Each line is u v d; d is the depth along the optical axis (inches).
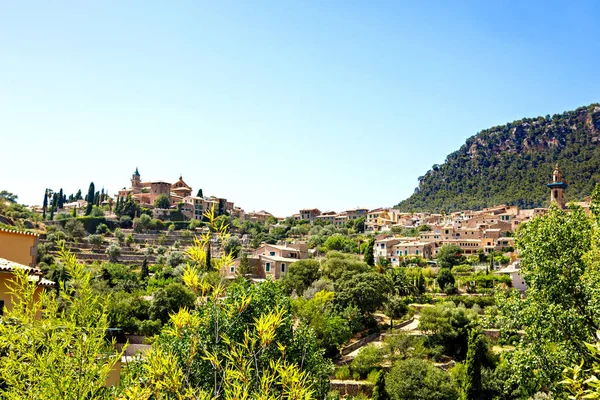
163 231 6392.7
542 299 973.8
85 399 323.6
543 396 1552.7
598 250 959.6
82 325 346.6
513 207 7145.7
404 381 1871.3
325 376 704.4
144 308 2271.2
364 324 2807.6
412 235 6860.2
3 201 5447.8
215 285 436.8
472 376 1788.9
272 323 402.9
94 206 6791.3
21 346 324.2
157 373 363.6
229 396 348.2
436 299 3459.6
